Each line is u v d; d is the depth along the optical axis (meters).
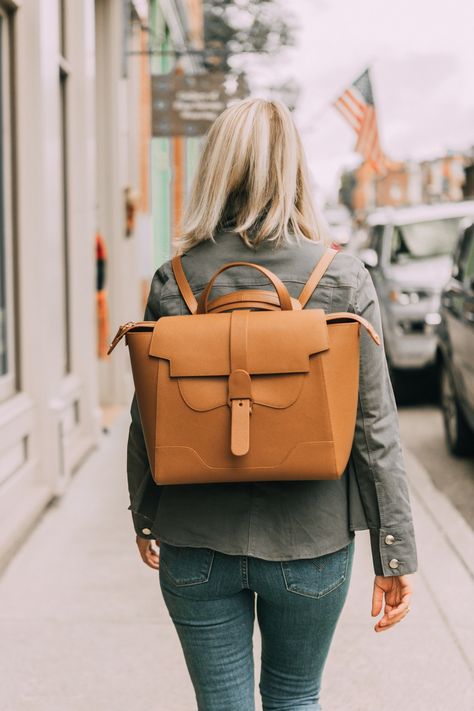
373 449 1.90
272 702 2.05
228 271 1.96
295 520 1.88
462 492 6.19
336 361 1.81
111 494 5.95
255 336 1.80
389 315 9.27
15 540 4.76
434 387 9.77
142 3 11.27
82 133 7.01
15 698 3.26
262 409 1.79
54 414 5.65
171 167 19.17
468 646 3.65
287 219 1.94
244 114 1.99
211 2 34.84
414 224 10.15
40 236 5.53
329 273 1.92
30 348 5.57
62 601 4.14
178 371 1.81
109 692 3.30
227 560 1.89
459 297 6.83
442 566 4.61
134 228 9.80
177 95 12.45
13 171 5.49
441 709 3.16
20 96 5.50
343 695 3.27
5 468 4.99
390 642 3.70
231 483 1.89
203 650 1.97
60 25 6.86
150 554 2.25
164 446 1.81
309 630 1.96
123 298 9.27
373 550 1.95
